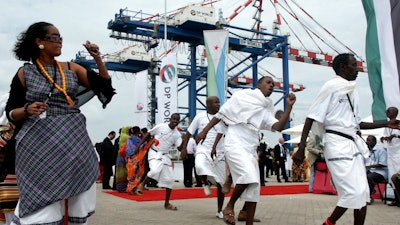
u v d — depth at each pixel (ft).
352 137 15.47
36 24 10.09
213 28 94.73
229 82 127.03
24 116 9.42
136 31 99.45
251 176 16.26
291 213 26.02
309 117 15.47
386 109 23.27
